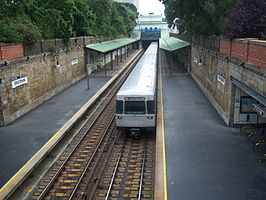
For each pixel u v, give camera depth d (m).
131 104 15.03
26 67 18.47
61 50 24.86
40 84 20.81
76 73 29.81
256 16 14.79
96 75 34.38
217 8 23.42
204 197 9.04
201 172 10.63
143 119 15.07
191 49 33.06
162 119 17.00
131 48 73.44
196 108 19.31
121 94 15.03
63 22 25.84
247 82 12.09
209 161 11.51
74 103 21.16
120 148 14.30
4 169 11.24
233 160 11.57
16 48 17.38
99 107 21.62
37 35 19.94
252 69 11.36
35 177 11.31
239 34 14.93
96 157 13.25
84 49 32.31
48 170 11.88
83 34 36.12
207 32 26.69
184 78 31.42
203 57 24.02
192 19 28.44
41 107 20.14
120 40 53.38
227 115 15.83
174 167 11.05
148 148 14.23
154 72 20.44
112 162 12.76
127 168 12.18
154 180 11.15
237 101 15.18
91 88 26.53
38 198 9.77
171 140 13.75
